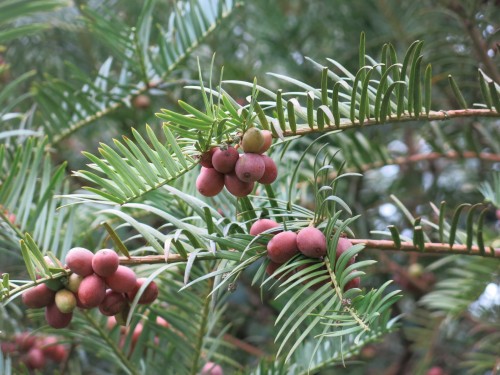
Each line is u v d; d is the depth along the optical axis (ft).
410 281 4.53
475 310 3.80
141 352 2.64
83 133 3.98
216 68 4.25
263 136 1.90
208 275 1.95
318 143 3.76
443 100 4.08
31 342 3.16
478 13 3.72
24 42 4.38
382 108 2.05
